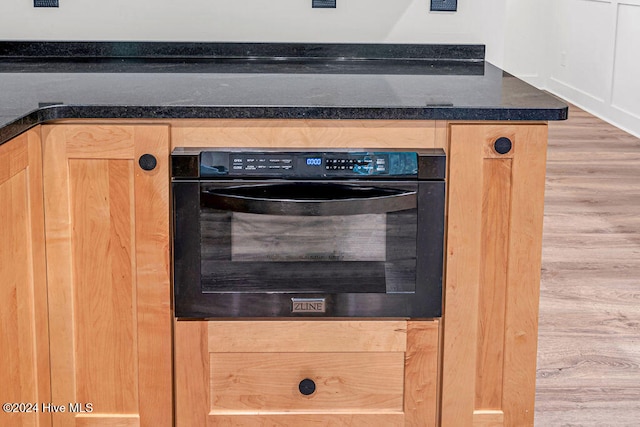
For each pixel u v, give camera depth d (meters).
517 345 2.17
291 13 2.87
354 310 2.12
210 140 2.06
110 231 2.09
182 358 2.14
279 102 2.02
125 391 2.17
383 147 2.06
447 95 2.16
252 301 2.11
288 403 2.18
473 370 2.17
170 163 2.05
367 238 2.08
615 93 7.21
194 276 2.09
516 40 9.20
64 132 2.03
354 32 2.89
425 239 2.08
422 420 2.20
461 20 2.88
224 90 2.21
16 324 1.88
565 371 2.93
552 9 9.09
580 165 5.82
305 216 2.06
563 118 2.00
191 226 2.07
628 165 5.84
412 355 2.16
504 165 2.08
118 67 2.65
